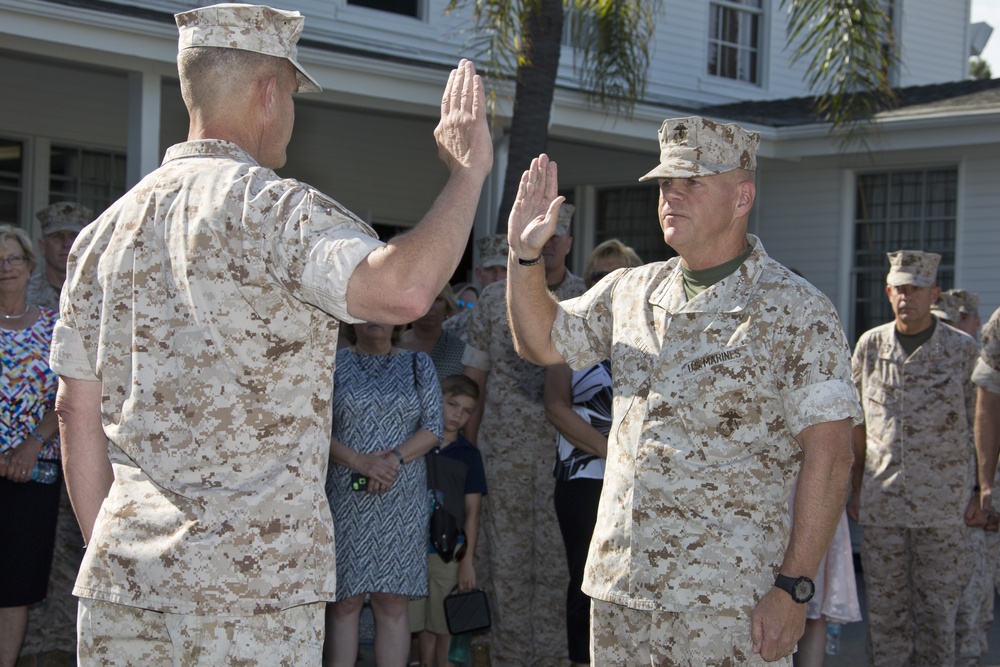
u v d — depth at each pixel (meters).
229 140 2.51
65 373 2.58
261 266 2.33
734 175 3.18
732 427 3.05
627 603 3.09
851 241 12.11
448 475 5.17
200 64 2.50
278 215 2.32
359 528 4.73
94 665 2.43
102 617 2.41
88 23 7.89
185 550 2.31
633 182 13.15
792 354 3.01
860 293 12.14
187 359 2.36
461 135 2.54
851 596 5.06
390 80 9.31
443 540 5.03
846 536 5.10
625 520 3.13
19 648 5.02
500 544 5.55
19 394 4.93
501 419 5.58
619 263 5.41
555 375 4.80
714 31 14.45
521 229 3.20
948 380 5.64
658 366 3.15
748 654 2.98
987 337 5.48
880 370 5.80
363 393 4.82
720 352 3.07
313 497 2.41
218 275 2.34
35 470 4.94
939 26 16.41
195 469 2.34
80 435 2.60
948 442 5.62
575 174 13.57
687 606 3.00
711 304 3.12
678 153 3.16
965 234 11.38
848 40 10.15
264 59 2.53
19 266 5.09
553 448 5.54
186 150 2.51
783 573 2.96
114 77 10.98
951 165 11.50
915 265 5.68
